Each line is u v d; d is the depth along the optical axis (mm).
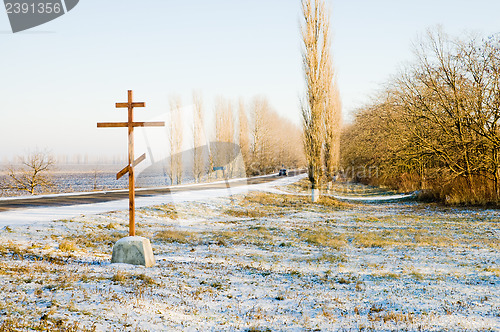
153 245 12805
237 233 16234
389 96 33594
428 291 8281
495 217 20375
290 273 10023
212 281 8539
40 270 7711
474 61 25281
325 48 31641
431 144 27875
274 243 14656
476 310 6949
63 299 5914
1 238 10562
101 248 11531
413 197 32938
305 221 21172
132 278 7703
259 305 7164
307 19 31328
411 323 6258
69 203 19766
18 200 21094
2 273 7078
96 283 7043
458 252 12531
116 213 16906
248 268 10375
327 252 13016
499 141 24062
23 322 4777
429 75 27703
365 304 7434
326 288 8602
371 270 10406
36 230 12172
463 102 25812
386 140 33469
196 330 5539
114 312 5633
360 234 16562
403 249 13312
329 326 6121
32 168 40812
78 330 4793
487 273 9703
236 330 5723
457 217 21391
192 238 14812
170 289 7422
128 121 8742
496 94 24141
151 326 5379
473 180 27359
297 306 7203
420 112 28734
